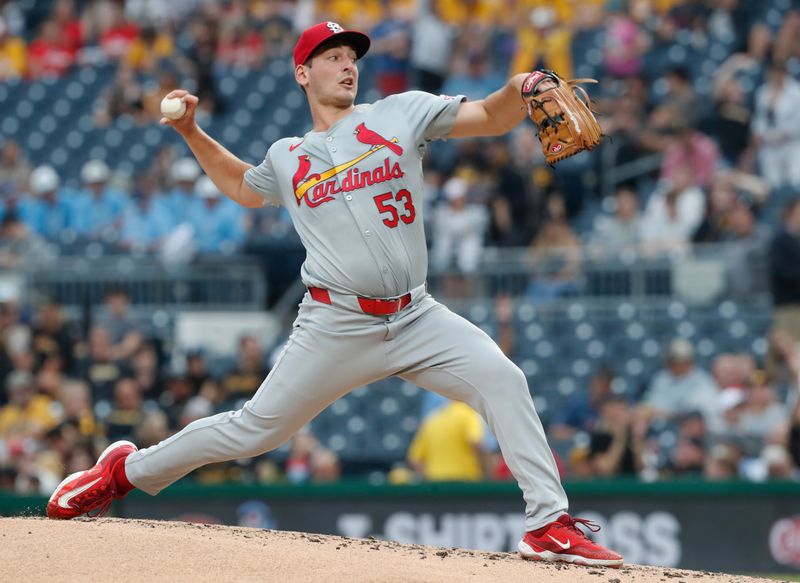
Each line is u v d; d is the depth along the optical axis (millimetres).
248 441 17859
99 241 54219
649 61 57844
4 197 56656
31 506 32719
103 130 62500
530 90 16516
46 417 42656
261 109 61844
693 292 47156
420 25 58062
